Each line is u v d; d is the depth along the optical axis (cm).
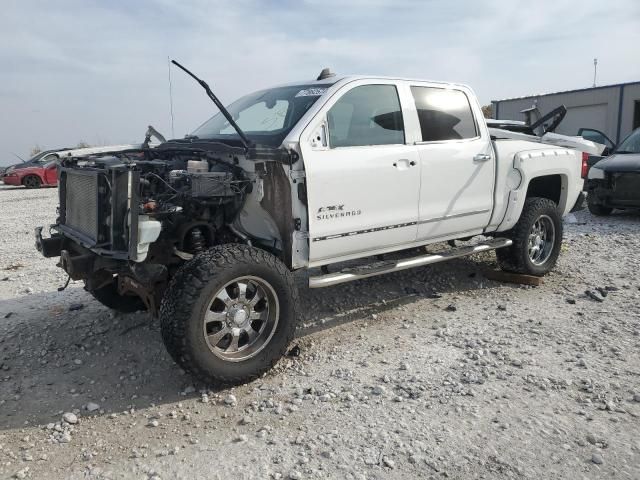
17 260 822
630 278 652
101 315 552
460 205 554
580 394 380
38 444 340
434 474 300
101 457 325
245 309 409
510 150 602
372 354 456
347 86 474
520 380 402
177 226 432
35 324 532
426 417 356
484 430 339
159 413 375
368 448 324
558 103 2919
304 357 454
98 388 413
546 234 661
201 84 409
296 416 363
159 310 408
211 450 328
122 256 385
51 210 1462
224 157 456
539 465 305
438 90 551
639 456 311
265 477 301
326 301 582
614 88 2664
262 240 470
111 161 419
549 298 588
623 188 1045
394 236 505
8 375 434
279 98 504
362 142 480
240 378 399
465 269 689
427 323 524
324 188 445
